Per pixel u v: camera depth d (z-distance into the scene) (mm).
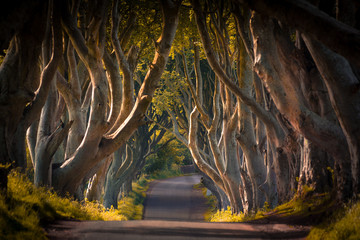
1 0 26531
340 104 27438
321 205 32438
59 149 60438
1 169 25344
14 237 19391
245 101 46281
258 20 35969
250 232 26625
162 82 91562
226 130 62531
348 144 28281
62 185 49031
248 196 55281
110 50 62875
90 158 49406
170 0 50312
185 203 116312
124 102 54625
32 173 64938
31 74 38250
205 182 92250
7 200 25094
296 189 41906
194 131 67875
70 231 24484
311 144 37406
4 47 28000
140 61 86312
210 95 87250
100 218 43469
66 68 57094
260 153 54781
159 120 113875
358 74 29359
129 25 57531
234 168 62281
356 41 19172
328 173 36344
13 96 36812
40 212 28406
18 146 41469
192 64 83875
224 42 55750
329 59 27016
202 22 46031
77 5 49438
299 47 36625
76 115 54781
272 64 35438
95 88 49094
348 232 21266
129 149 100250
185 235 24234
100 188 65500
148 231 25156
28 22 35469
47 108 48375
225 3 56938
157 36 65438
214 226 29406
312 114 32750
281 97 34688
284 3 21016
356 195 26906
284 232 26484
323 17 20094
